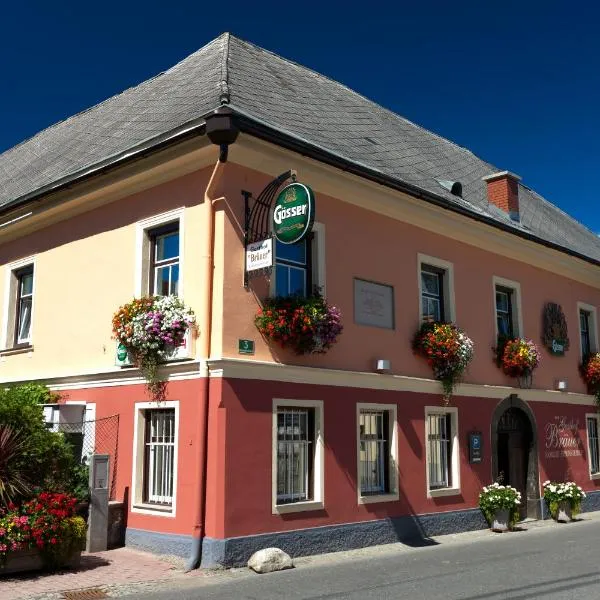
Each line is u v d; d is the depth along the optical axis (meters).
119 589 8.62
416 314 13.82
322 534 11.23
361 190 12.69
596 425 19.11
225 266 10.67
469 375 14.85
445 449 14.17
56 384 13.08
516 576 9.41
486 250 15.97
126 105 16.06
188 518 10.34
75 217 13.50
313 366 11.60
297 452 11.37
